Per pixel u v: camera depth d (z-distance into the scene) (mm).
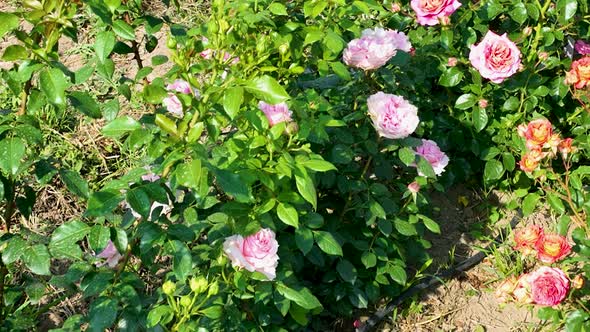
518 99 1392
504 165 1350
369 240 1166
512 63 1251
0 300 857
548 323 1200
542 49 1378
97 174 1412
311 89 1019
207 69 853
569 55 1459
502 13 1467
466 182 1466
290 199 859
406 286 1216
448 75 1333
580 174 1292
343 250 1174
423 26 1399
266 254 815
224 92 725
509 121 1365
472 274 1297
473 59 1271
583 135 1358
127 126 771
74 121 1506
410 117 1039
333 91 1153
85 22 1718
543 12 1356
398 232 1203
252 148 810
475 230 1377
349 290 1134
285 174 787
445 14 1279
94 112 758
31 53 734
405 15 1411
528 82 1353
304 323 1016
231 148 808
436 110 1450
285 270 950
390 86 1163
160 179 790
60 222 1317
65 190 1363
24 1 692
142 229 794
